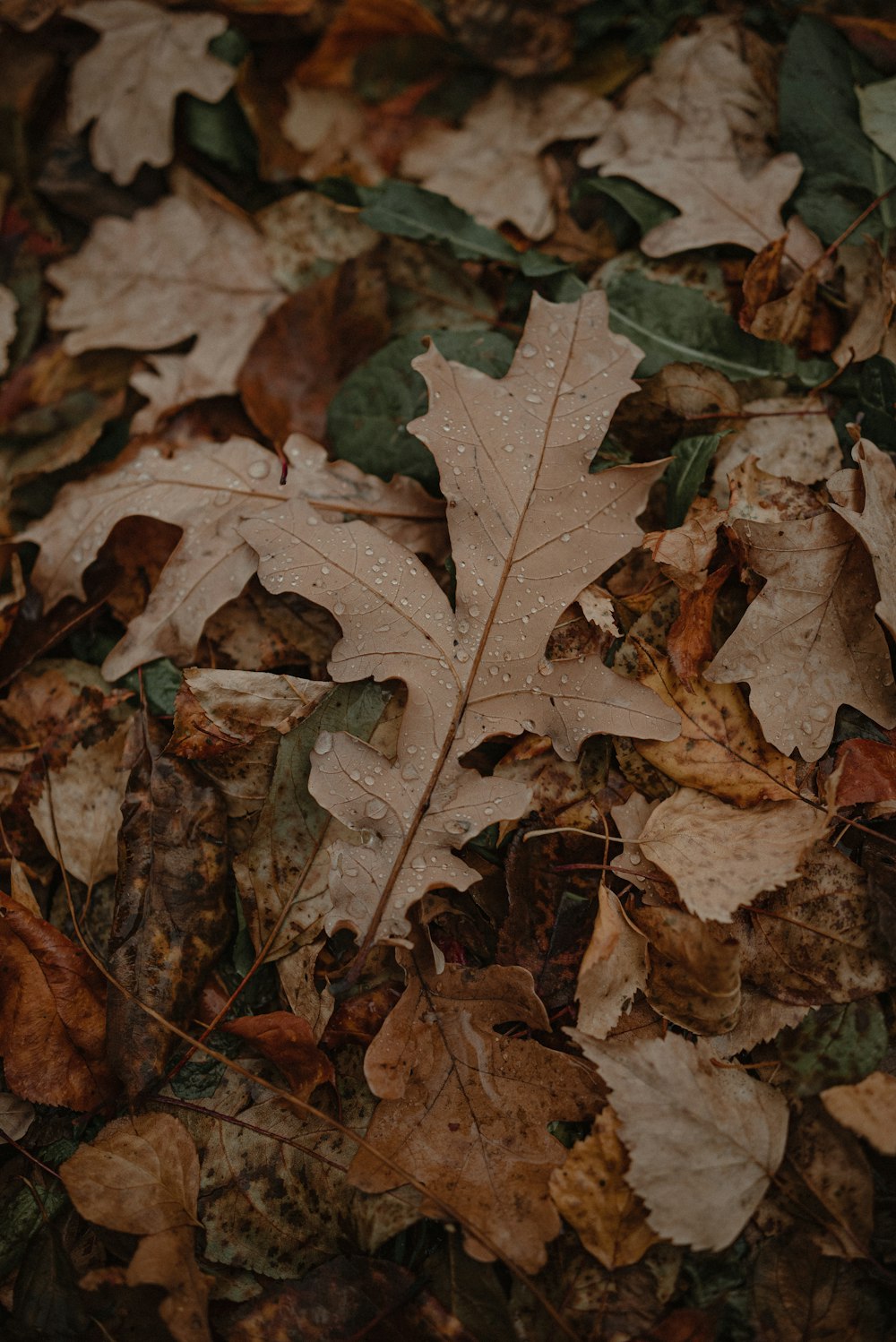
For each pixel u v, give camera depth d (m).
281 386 0.49
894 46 0.49
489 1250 0.42
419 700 0.43
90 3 0.51
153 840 0.45
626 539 0.44
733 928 0.44
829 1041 0.43
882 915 0.44
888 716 0.44
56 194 0.51
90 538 0.47
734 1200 0.42
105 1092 0.44
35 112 0.51
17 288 0.51
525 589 0.44
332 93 0.52
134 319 0.51
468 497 0.44
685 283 0.48
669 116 0.50
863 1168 0.42
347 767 0.43
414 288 0.49
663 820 0.44
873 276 0.48
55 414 0.50
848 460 0.47
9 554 0.48
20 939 0.44
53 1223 0.43
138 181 0.51
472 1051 0.43
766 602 0.44
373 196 0.49
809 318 0.48
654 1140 0.42
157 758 0.45
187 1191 0.43
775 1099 0.43
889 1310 0.42
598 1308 0.42
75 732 0.47
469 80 0.52
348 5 0.51
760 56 0.50
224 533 0.46
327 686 0.45
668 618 0.45
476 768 0.45
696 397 0.47
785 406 0.47
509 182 0.51
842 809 0.44
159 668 0.46
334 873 0.43
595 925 0.43
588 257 0.50
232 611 0.47
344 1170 0.43
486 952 0.45
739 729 0.44
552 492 0.44
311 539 0.44
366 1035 0.44
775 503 0.46
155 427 0.50
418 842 0.43
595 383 0.45
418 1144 0.43
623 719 0.43
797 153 0.49
